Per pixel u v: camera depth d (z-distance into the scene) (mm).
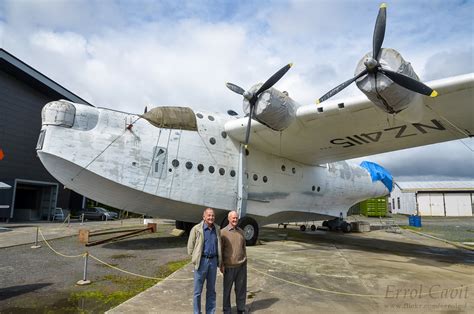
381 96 6910
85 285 5891
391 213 50750
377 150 11945
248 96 8797
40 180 25984
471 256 10812
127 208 10203
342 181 15328
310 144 11258
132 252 9227
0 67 22906
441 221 33000
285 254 9500
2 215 21500
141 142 9523
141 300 4871
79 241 11039
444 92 7410
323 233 17703
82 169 8773
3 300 5082
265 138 10875
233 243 4242
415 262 9148
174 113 10367
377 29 6922
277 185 12445
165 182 9633
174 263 7762
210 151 10609
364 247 12203
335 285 6133
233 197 10914
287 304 4910
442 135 10180
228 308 4207
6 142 23297
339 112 8742
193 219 11219
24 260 7996
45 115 8750
